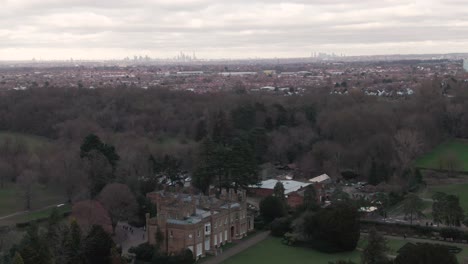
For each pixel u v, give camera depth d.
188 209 164.88
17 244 141.38
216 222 167.62
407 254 128.38
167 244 157.75
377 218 191.00
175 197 181.50
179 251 153.38
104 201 179.88
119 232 177.62
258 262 154.12
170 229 157.38
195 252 157.25
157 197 189.25
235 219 177.88
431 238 173.00
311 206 185.00
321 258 157.00
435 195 183.75
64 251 141.75
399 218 190.75
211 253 162.62
